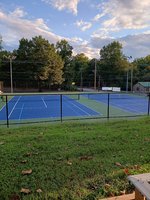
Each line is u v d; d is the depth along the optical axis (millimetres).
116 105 27438
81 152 4684
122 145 5266
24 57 63188
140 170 3730
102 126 8086
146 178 2191
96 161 4180
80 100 34656
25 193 3008
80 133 6590
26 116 18547
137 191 2303
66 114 19594
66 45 74875
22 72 63219
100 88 72312
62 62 65250
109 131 6883
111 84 78312
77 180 3381
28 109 23266
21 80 63688
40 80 62531
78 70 84375
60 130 7367
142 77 74250
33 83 64250
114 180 3387
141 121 9273
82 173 3635
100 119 13836
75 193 3000
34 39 63656
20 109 23281
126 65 77438
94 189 3131
